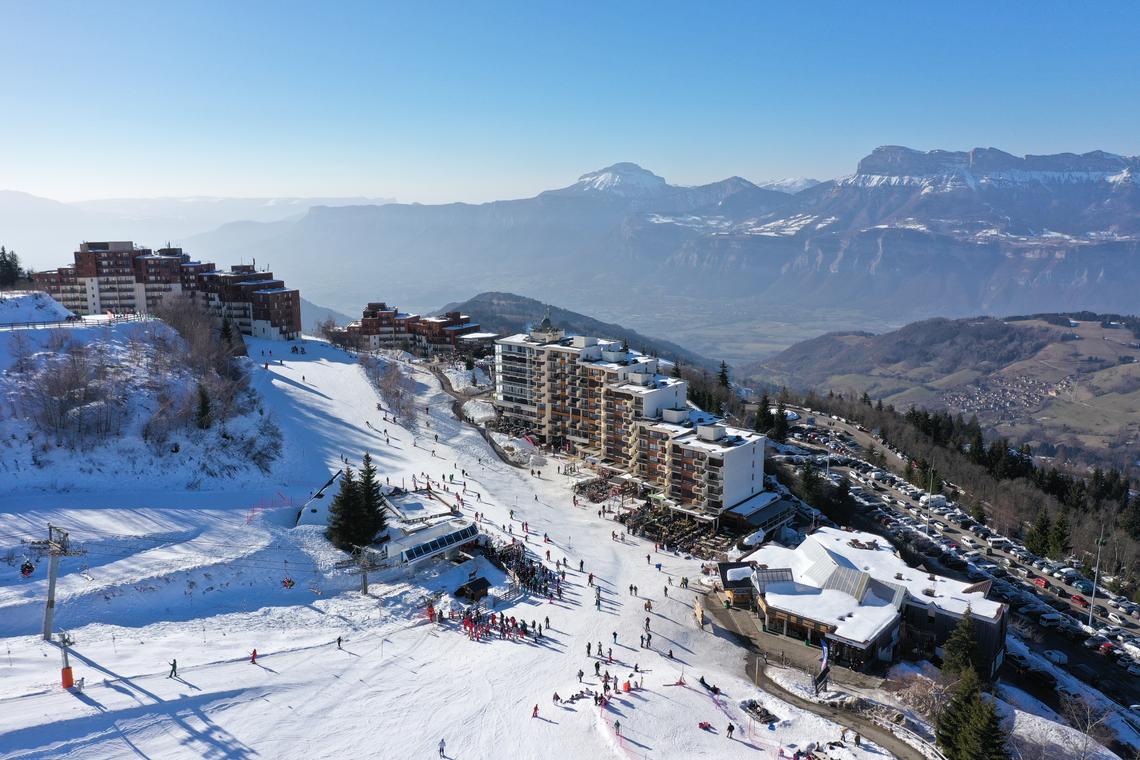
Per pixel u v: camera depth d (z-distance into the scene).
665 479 151.88
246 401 166.88
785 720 80.25
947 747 75.50
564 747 72.88
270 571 105.12
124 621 88.50
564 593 110.12
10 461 121.00
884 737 79.75
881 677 93.88
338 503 115.06
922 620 102.94
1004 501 178.88
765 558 118.44
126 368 155.50
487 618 100.56
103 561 98.94
